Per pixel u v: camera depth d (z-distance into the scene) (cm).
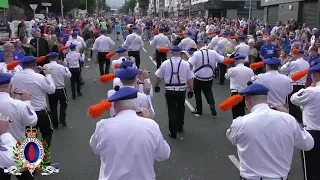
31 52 1209
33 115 464
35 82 599
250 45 1195
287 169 346
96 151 330
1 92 446
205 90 933
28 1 5009
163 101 1105
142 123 318
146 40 3397
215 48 1370
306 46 1553
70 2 5972
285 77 616
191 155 679
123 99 321
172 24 3198
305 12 2434
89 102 1096
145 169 312
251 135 343
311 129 474
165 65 755
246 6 2322
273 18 3050
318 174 482
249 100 365
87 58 2036
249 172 347
